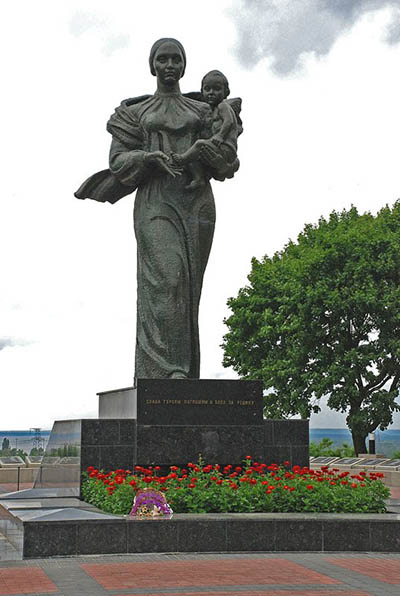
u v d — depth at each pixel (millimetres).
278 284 39188
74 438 18203
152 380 17859
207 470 15922
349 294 36031
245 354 41094
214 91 19734
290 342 38062
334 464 32281
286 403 38094
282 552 13320
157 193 19406
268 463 18547
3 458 31797
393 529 13578
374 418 37156
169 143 19359
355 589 10148
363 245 36906
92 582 10516
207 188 19859
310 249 38688
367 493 15336
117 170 19453
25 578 10812
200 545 13188
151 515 13555
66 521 12828
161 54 19453
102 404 21547
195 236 19453
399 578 10992
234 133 19328
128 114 19766
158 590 9992
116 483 15094
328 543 13477
